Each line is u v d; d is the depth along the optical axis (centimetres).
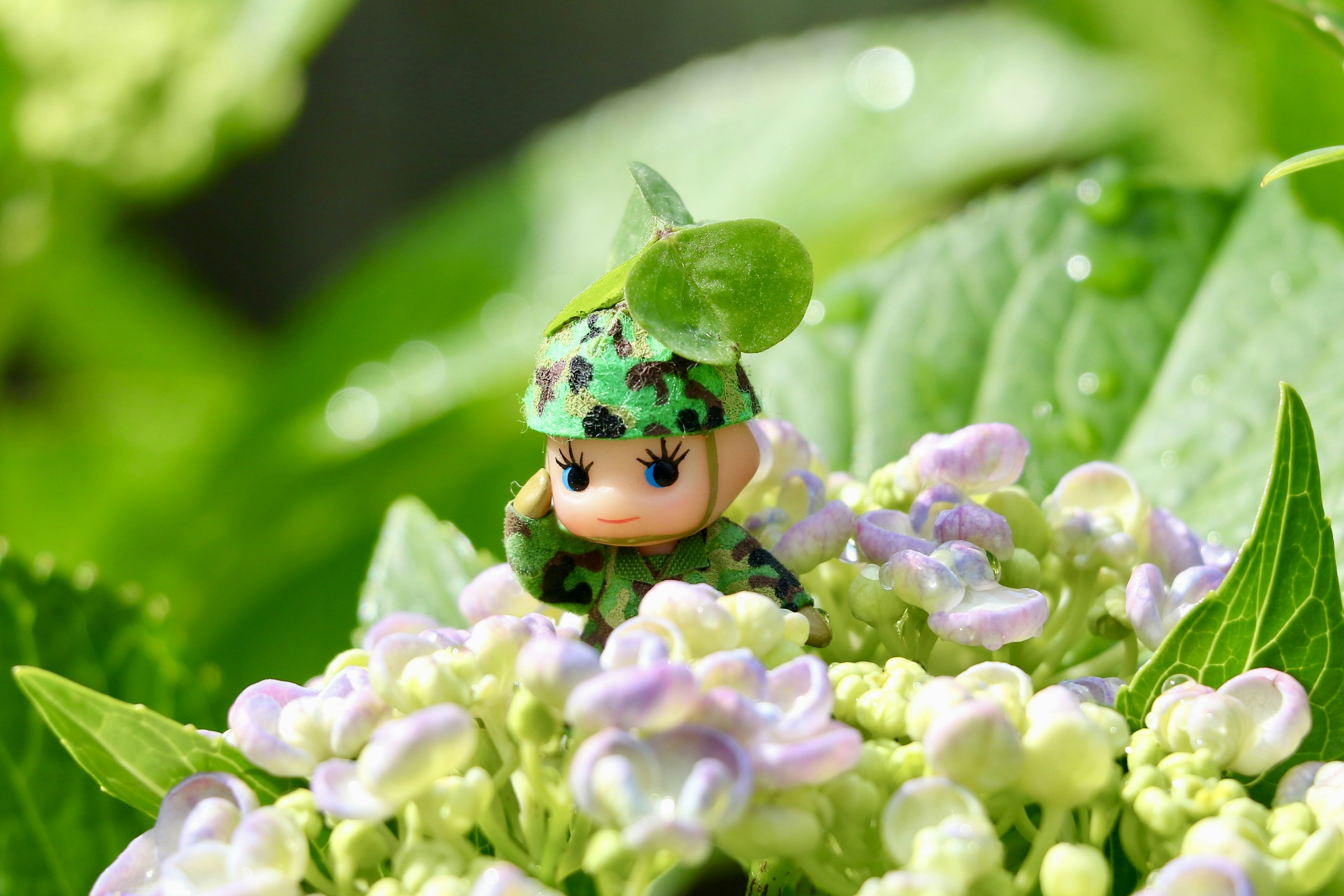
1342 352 29
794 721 22
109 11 49
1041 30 67
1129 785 23
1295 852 22
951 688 23
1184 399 30
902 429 31
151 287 95
